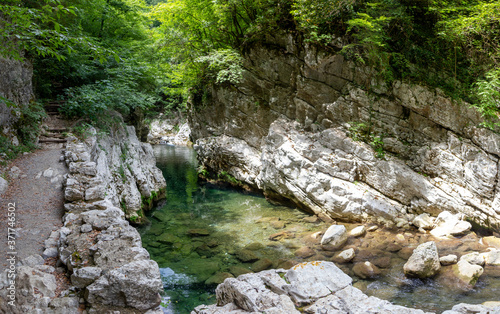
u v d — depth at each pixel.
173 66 17.30
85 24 15.00
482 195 9.23
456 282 6.52
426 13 10.15
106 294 3.95
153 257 8.41
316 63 11.98
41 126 10.79
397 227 9.84
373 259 7.82
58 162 8.71
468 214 9.39
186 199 14.44
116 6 15.76
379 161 10.72
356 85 11.62
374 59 10.91
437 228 9.35
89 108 11.74
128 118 19.31
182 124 40.66
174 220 11.48
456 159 9.73
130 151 13.29
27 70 10.52
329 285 4.45
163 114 41.97
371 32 10.20
